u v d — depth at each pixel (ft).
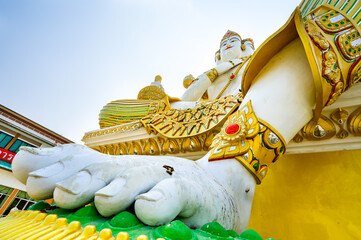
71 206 5.27
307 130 11.71
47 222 4.42
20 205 47.73
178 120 15.79
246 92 12.08
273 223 11.43
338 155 11.28
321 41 8.08
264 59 10.57
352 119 10.63
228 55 26.61
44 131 53.42
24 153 6.23
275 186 12.44
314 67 7.98
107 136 19.83
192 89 22.53
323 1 10.69
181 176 6.52
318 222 10.25
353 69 8.57
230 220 7.00
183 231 4.13
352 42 8.49
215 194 6.79
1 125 46.52
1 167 45.01
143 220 4.61
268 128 8.93
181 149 15.47
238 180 8.53
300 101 9.17
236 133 9.18
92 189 5.48
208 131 13.75
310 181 11.46
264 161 8.99
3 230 4.07
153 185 5.67
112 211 4.99
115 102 21.42
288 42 9.96
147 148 17.46
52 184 5.67
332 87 8.29
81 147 7.07
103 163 6.05
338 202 10.26
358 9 9.14
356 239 9.16
